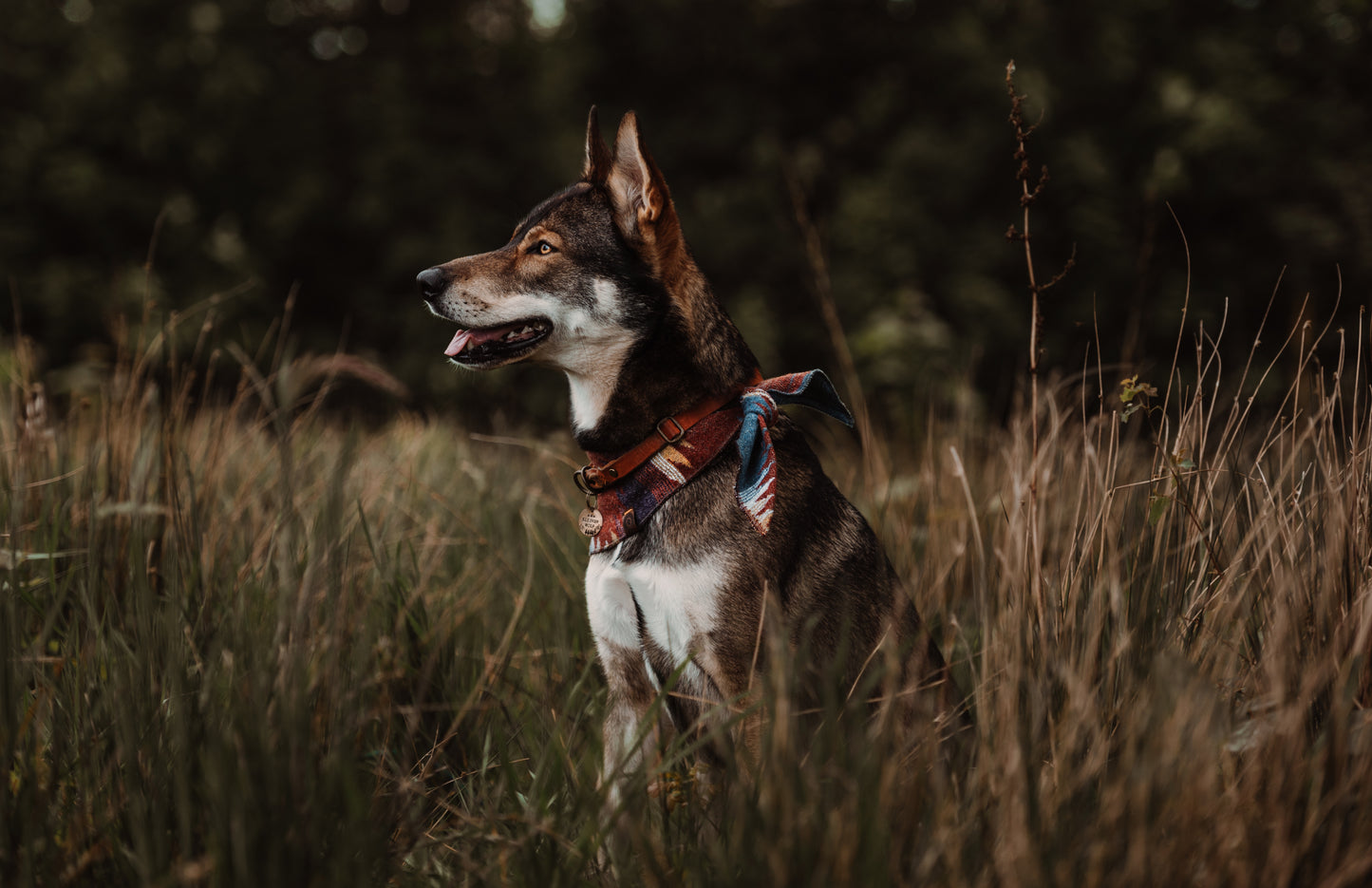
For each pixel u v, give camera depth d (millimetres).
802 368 11547
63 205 11156
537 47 14328
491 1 14820
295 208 11977
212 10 12117
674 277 2670
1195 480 2549
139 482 2848
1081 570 2352
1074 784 1775
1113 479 2568
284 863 1632
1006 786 1735
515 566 3549
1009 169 11727
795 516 2541
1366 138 12422
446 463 4883
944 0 12992
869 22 13102
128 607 2426
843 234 11484
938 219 11719
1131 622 2275
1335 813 1721
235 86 11852
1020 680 2076
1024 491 2582
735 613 2400
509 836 2004
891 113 12352
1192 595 2359
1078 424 3215
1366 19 12641
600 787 1991
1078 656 2174
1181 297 10891
